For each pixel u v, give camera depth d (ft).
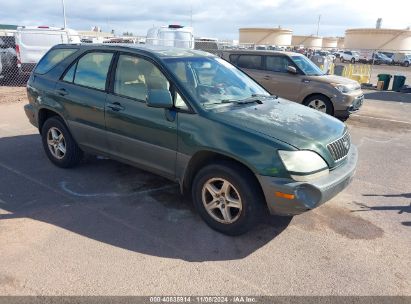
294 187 10.11
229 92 13.65
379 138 25.86
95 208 13.29
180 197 14.35
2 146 20.21
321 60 62.64
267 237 11.82
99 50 14.90
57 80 16.12
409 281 9.88
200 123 11.54
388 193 15.79
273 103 13.88
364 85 60.23
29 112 17.79
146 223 12.39
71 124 15.62
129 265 10.11
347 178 11.37
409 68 132.16
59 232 11.61
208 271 10.00
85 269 9.85
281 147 10.31
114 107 13.70
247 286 9.47
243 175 10.90
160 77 12.80
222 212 11.65
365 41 165.27
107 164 17.57
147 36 51.42
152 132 12.66
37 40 45.73
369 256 10.98
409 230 12.61
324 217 13.32
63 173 16.40
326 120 12.85
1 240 11.03
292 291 9.35
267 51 32.09
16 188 14.74
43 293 8.89
